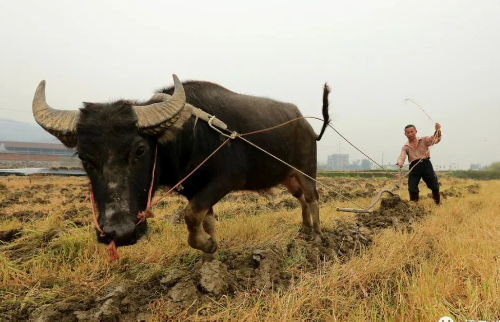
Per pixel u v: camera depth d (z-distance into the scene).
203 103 4.20
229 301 3.23
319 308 3.13
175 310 3.10
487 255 3.87
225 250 4.74
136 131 3.10
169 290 3.45
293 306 3.01
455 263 3.80
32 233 5.16
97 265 4.07
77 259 4.38
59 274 3.97
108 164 2.95
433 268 3.68
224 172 4.08
